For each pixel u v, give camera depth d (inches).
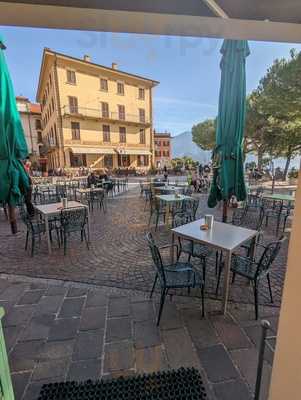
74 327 82.0
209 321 84.5
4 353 48.3
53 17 40.2
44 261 136.6
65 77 724.7
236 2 34.8
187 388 60.1
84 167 781.9
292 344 35.6
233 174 128.3
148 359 68.8
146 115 931.3
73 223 158.4
